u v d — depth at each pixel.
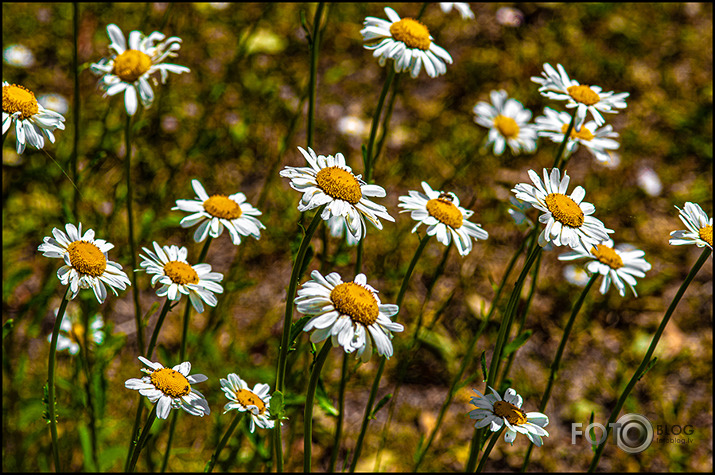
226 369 1.53
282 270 1.96
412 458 1.67
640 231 2.21
